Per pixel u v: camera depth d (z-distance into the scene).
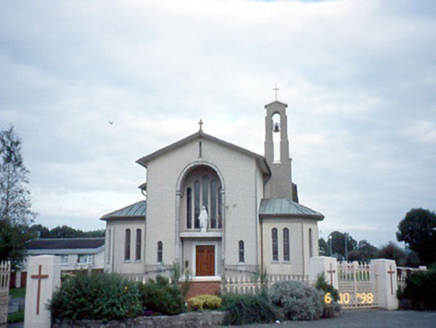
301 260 30.61
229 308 17.39
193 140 31.89
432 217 61.88
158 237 30.89
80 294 15.47
